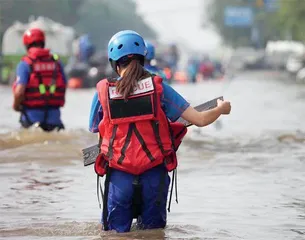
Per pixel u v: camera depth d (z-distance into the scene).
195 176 21.73
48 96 27.28
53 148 26.05
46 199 18.38
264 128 37.94
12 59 109.69
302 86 111.88
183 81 130.62
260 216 16.59
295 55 173.88
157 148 14.17
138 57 14.45
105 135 14.33
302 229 15.37
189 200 18.28
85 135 28.91
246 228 15.38
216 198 18.58
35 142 26.97
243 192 19.33
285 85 116.38
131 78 14.13
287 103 65.38
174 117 14.42
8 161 23.89
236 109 56.03
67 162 23.88
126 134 14.11
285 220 16.20
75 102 64.12
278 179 21.28
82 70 99.31
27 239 14.33
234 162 24.33
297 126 39.97
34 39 27.22
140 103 14.10
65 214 16.70
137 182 14.16
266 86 111.56
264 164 23.98
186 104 14.42
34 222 15.86
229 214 16.77
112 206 14.37
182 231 14.90
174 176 16.06
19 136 27.28
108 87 14.20
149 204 14.38
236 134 32.94
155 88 14.16
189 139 30.19
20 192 19.23
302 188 19.92
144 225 14.71
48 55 27.28
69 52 115.62
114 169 14.30
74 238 14.32
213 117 14.46
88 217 16.34
